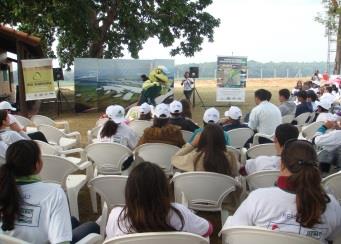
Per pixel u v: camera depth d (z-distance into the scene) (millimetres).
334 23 20922
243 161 5617
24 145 2537
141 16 20203
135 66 16203
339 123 5379
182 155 4242
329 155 4969
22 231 2480
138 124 7043
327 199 2352
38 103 17328
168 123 5574
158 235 2205
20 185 2510
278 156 4062
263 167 4043
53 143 7000
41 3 15609
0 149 4133
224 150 3994
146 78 16156
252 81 43906
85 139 10664
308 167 2289
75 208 4492
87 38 18219
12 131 4855
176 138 5324
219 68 16750
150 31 20391
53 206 2488
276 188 2402
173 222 2359
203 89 34219
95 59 16078
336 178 3793
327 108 7086
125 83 16281
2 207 2441
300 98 9000
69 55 23766
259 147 5328
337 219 2404
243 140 6340
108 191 3857
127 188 2273
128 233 2307
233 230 2385
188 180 3850
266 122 6793
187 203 3939
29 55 19391
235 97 16875
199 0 23188
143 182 2238
